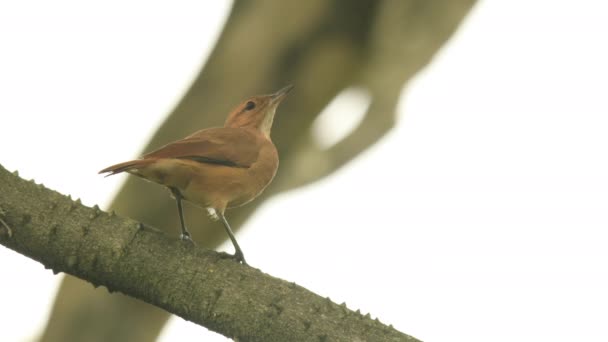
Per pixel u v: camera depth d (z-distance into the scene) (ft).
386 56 49.93
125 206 46.93
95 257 24.75
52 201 24.99
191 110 47.85
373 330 23.41
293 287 24.22
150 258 24.75
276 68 48.55
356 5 48.34
